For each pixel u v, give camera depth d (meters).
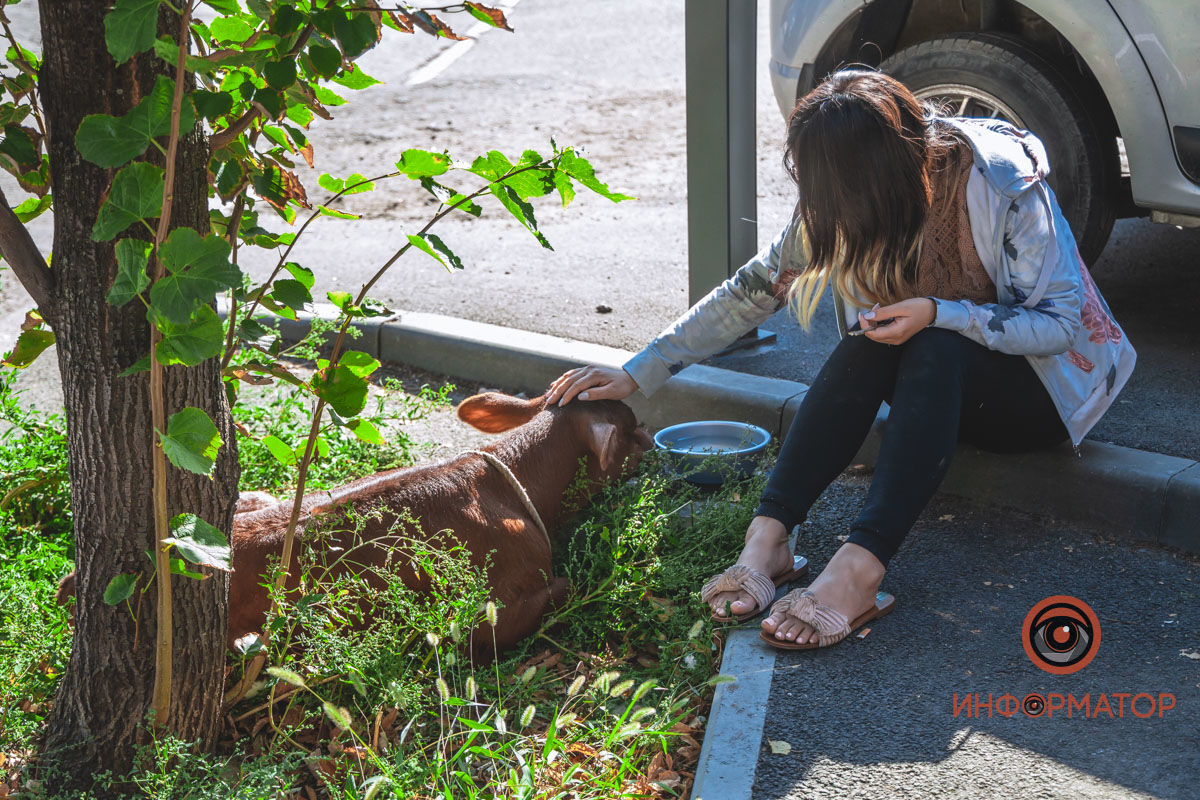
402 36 10.62
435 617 2.62
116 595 2.13
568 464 3.15
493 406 3.38
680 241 5.84
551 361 4.40
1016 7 4.50
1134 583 2.98
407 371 4.77
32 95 2.28
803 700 2.56
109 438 2.19
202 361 2.11
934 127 2.84
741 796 2.27
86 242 2.10
